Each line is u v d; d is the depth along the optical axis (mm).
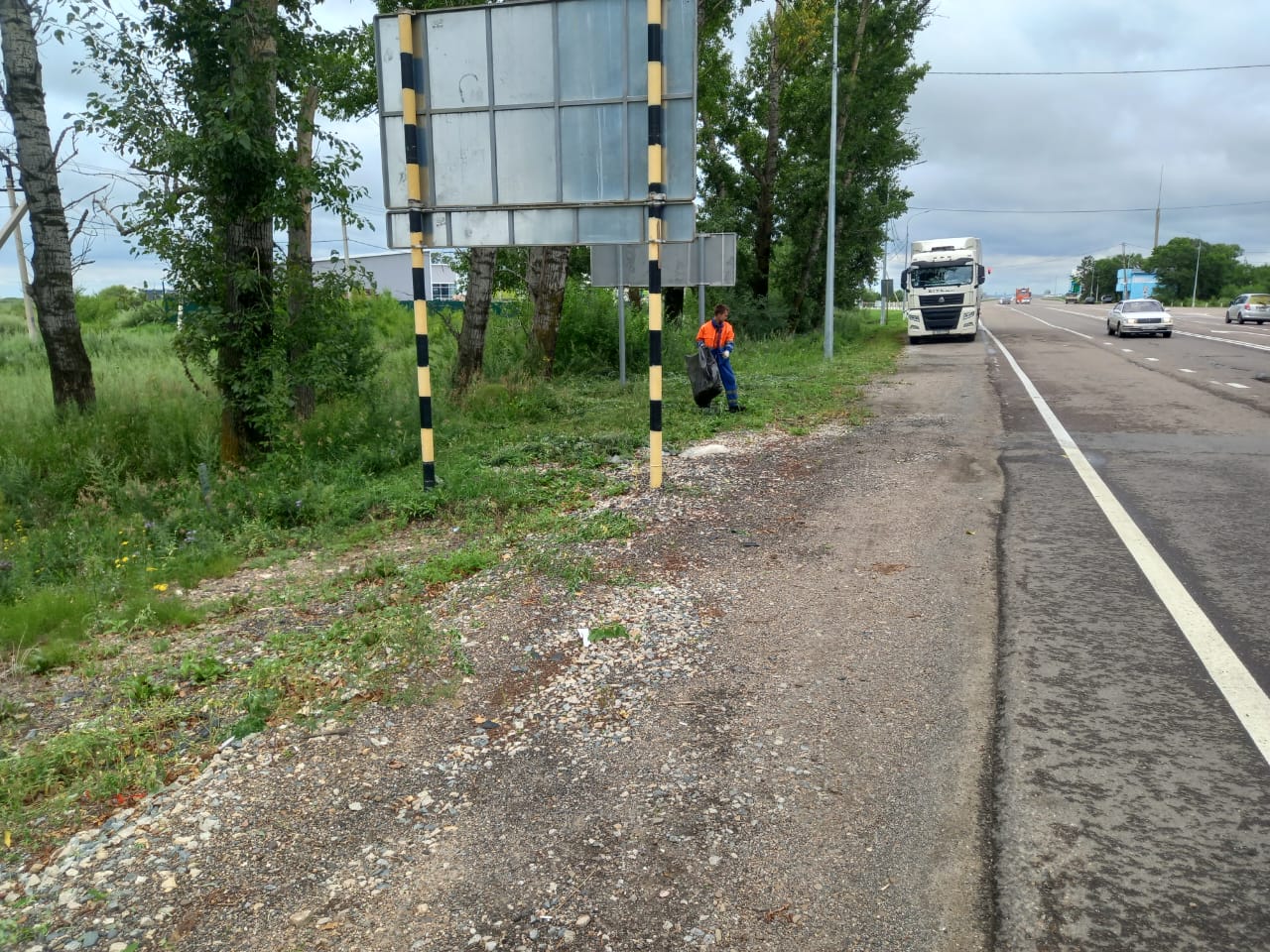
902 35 32688
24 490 9461
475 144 8594
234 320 10484
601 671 4574
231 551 7520
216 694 4473
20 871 3131
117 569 6934
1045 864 2984
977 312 34219
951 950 2625
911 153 36250
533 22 8281
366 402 12508
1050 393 16734
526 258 19953
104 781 3629
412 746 3900
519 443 11719
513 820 3334
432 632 5094
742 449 11188
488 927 2775
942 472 9445
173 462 10805
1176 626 4973
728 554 6566
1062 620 5105
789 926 2742
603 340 21469
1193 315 62156
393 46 8570
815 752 3746
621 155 8281
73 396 11836
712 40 28141
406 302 48250
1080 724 3900
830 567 6223
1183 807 3266
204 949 2721
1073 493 8297
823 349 29109
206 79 10352
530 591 5801
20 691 4742
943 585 5770
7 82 11125
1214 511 7504
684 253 15617
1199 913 2729
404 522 8016
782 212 34344
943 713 4039
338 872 3066
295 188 10367
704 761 3701
